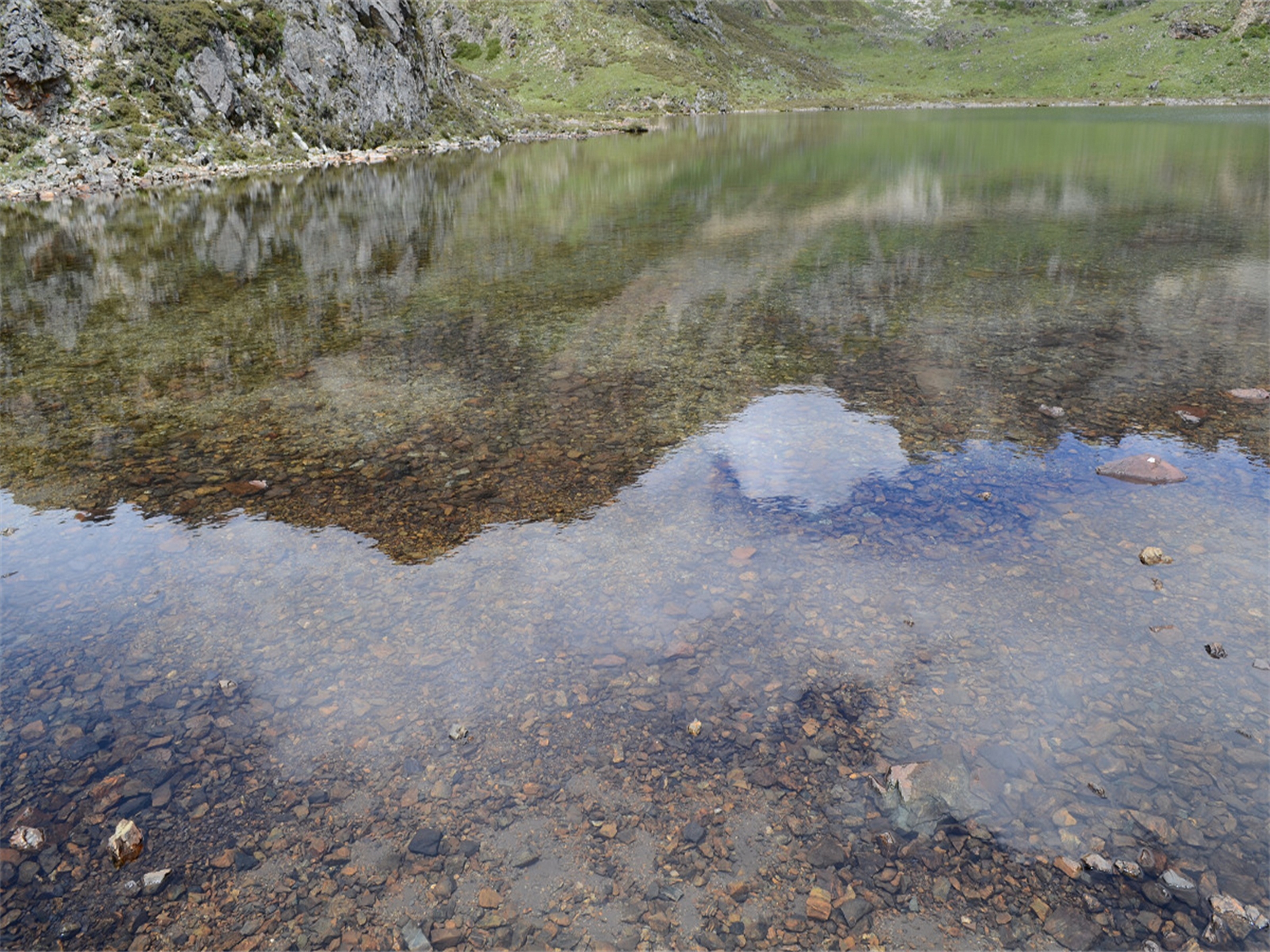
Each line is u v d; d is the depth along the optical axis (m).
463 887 4.46
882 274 19.97
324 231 30.05
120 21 56.81
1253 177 37.03
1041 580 7.30
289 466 10.23
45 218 35.03
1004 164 47.72
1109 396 11.66
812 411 11.56
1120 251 21.62
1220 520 8.21
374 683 6.21
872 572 7.53
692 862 4.59
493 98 115.62
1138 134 70.25
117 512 9.10
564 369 13.77
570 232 28.64
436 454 10.47
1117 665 6.12
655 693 6.02
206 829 4.89
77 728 5.77
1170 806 4.84
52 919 4.32
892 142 71.31
